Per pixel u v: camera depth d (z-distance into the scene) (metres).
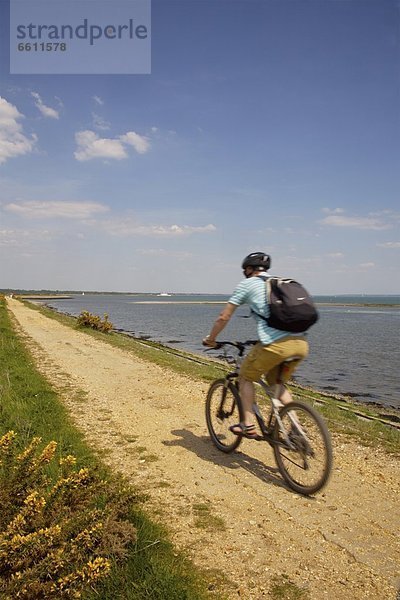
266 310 4.52
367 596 3.06
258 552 3.57
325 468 4.31
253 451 5.83
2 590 2.62
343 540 3.74
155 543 3.52
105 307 91.38
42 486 3.44
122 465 5.32
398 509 4.29
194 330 37.81
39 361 12.76
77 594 2.74
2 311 35.53
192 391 9.34
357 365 20.73
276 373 4.84
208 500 4.46
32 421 6.63
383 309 115.19
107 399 8.55
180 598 2.92
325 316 74.69
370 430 6.91
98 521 3.22
